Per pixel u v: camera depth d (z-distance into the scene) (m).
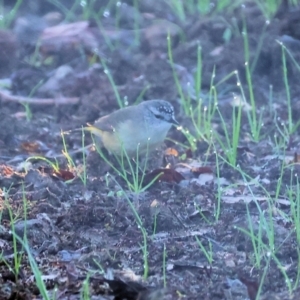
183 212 10.55
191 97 15.41
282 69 16.08
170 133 14.12
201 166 12.55
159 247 9.43
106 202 10.77
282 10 17.70
